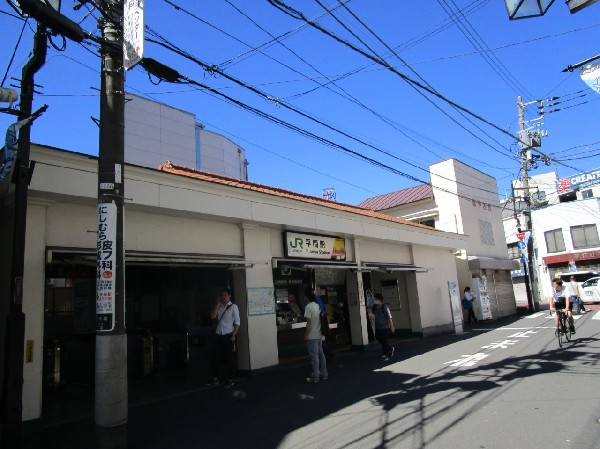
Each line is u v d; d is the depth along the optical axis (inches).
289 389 342.0
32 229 273.4
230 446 217.5
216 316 374.3
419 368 398.0
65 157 278.5
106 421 205.8
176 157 1296.8
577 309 810.8
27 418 254.5
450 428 220.4
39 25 237.9
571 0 235.9
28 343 260.8
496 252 1031.6
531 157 957.2
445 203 932.0
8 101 238.7
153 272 536.7
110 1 234.2
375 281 737.6
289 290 523.2
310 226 469.7
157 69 265.6
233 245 411.8
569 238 1443.2
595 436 195.5
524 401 258.5
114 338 212.1
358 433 224.5
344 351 554.3
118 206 223.5
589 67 297.0
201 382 384.2
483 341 558.9
